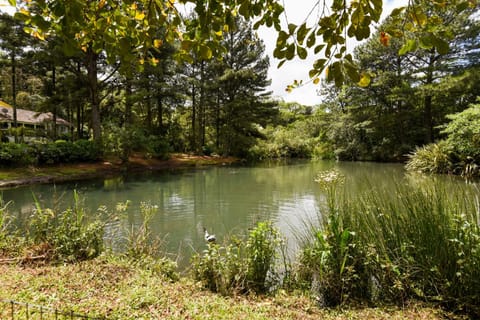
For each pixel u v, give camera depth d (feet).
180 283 8.29
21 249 9.87
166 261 9.57
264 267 8.41
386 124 60.95
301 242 11.67
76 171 37.01
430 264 7.39
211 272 8.33
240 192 26.63
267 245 8.63
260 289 8.23
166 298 7.05
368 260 7.86
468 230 7.23
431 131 56.03
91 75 45.09
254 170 46.57
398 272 7.37
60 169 36.60
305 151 80.12
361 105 65.05
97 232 10.51
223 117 66.90
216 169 48.24
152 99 60.29
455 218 7.67
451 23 41.91
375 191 11.28
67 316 5.79
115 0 3.69
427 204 8.16
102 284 7.61
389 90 58.90
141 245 10.64
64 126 74.33
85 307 6.32
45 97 52.75
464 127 32.40
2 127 61.62
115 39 3.82
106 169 41.11
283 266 9.70
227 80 61.52
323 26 3.27
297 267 8.92
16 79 62.49
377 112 63.36
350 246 8.07
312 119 91.86
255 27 3.97
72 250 9.72
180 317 6.19
